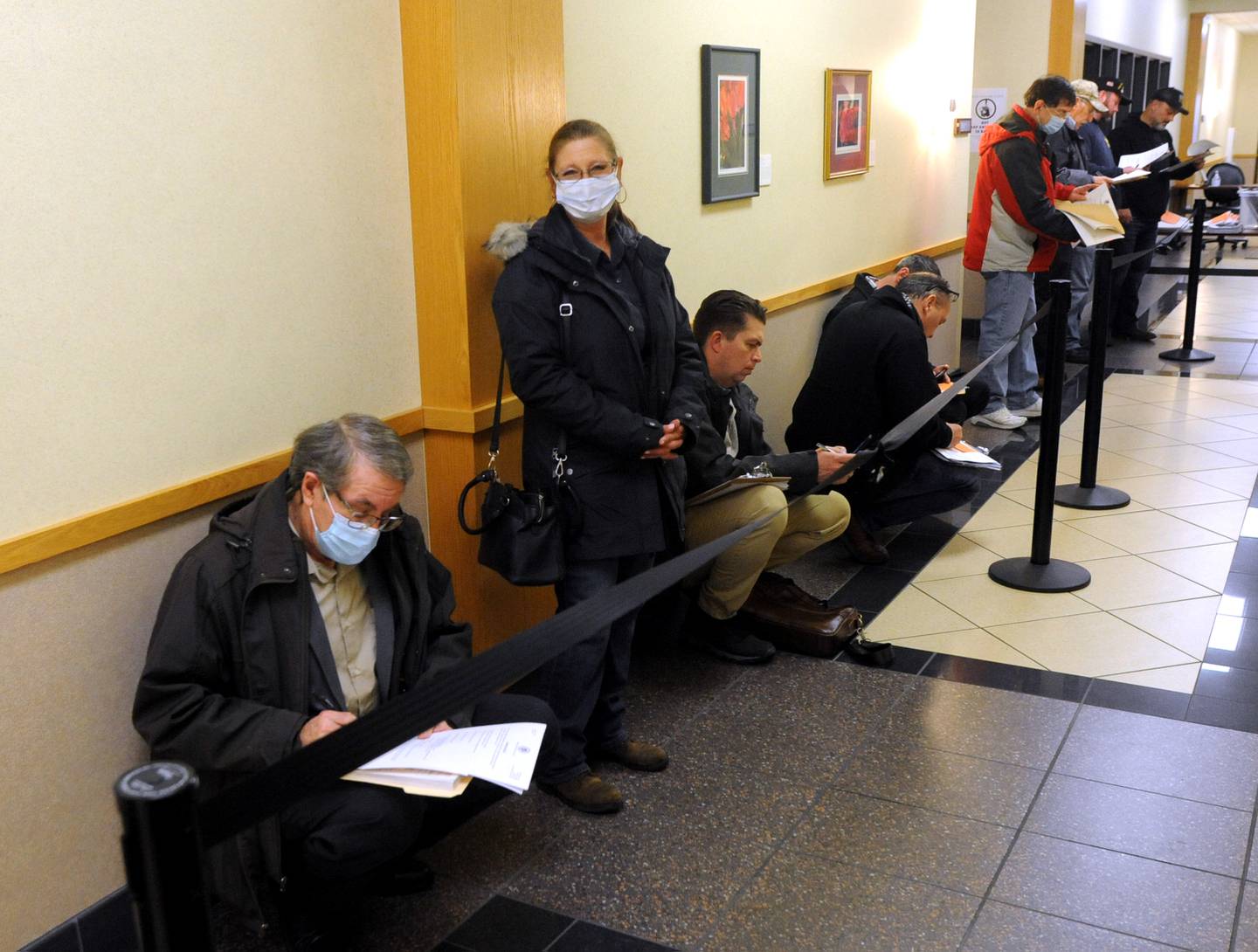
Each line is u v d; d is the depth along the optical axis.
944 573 3.92
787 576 3.93
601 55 3.25
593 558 2.52
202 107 2.12
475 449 2.78
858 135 5.02
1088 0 9.65
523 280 2.45
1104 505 4.48
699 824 2.49
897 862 2.33
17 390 1.85
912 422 2.91
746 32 4.02
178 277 2.11
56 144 1.87
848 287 5.13
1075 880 2.26
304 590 1.98
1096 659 3.23
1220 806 2.50
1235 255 13.00
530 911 2.21
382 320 2.64
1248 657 3.21
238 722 1.88
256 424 2.32
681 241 3.79
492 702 2.22
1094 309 4.42
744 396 3.43
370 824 1.88
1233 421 5.70
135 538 2.09
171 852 0.90
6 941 1.95
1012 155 5.44
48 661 1.96
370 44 2.51
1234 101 22.30
